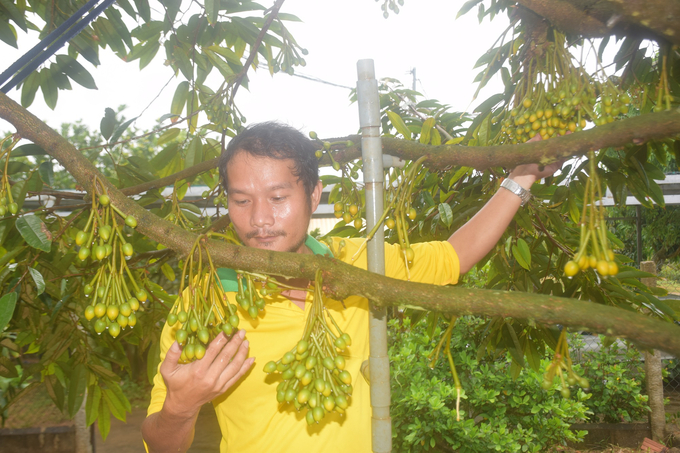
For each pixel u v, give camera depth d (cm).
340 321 135
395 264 148
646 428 498
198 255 95
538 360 226
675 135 82
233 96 228
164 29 231
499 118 185
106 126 200
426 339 468
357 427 131
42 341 235
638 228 1019
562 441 458
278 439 126
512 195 152
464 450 417
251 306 97
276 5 212
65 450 556
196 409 106
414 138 233
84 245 96
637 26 99
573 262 83
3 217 167
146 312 249
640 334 68
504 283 240
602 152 193
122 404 255
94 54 227
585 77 124
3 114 105
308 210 121
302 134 125
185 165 241
